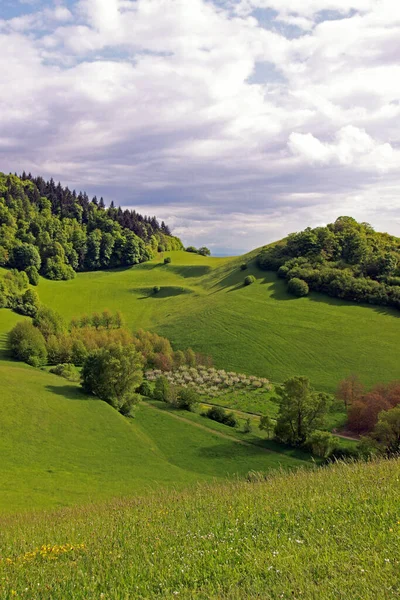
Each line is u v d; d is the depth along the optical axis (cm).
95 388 7331
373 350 10756
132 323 15275
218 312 13950
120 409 7238
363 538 815
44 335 11594
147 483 4353
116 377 7350
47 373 8675
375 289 13375
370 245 16488
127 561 866
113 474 4619
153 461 5331
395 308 12912
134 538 1019
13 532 1313
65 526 1263
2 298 14262
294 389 6197
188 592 696
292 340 11575
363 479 1239
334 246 16650
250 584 690
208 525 1038
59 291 18112
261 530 940
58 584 784
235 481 1794
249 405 8406
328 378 9688
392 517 900
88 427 6100
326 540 823
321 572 699
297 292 14338
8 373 7538
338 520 928
